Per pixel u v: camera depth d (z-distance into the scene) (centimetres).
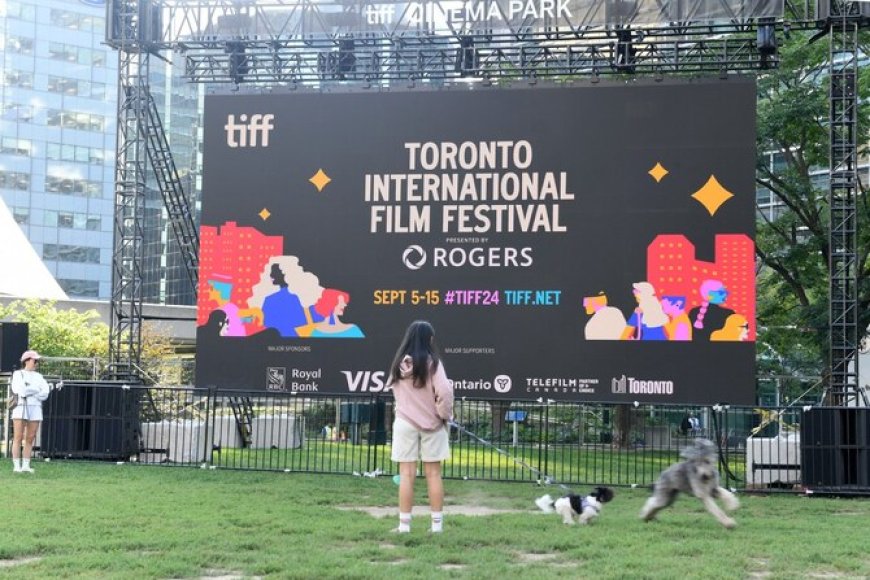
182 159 7438
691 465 996
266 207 1912
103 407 1680
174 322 3912
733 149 1795
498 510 1172
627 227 1812
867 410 1412
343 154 1900
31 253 2962
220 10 1948
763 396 3244
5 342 1667
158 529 920
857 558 834
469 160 1862
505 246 1841
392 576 698
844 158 1739
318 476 1514
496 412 2122
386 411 2059
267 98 1927
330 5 1914
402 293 1864
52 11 9069
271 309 1895
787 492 1450
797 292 2573
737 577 716
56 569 711
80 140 9125
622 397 1789
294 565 740
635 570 740
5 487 1252
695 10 1797
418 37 1884
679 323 1784
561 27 1864
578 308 1814
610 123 1830
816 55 2341
